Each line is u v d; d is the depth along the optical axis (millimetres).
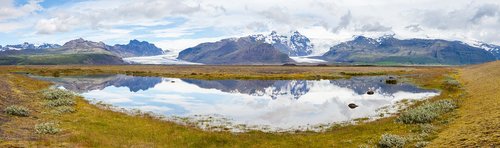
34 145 28453
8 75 103375
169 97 82250
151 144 34031
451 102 53125
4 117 39250
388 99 73812
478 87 70375
